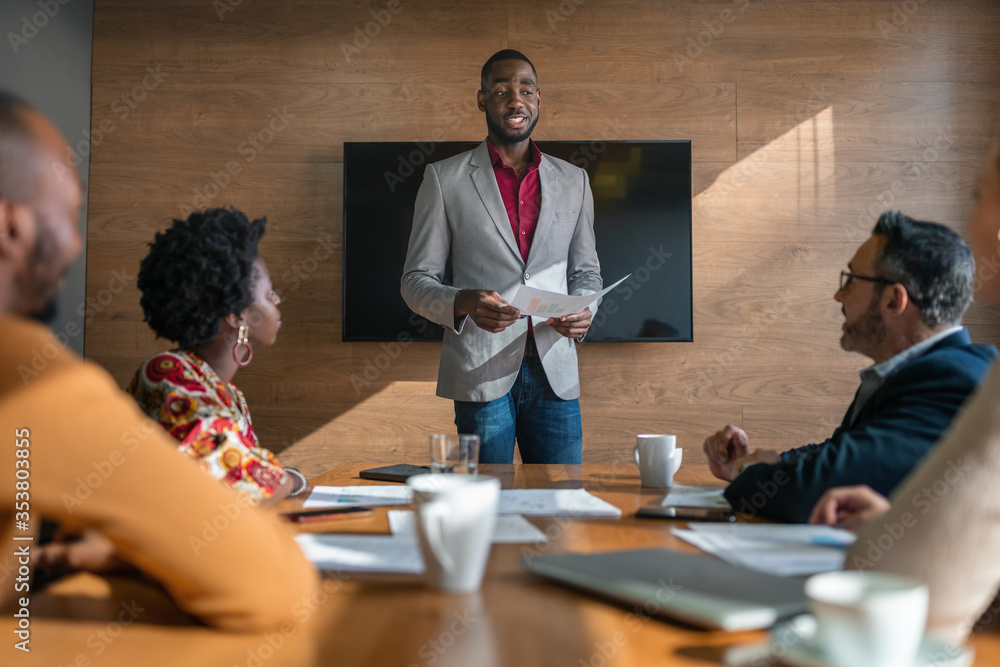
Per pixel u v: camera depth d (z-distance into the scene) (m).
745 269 3.10
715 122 3.12
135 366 3.06
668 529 0.95
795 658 0.47
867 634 0.44
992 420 0.53
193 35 3.14
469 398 2.24
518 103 2.38
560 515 1.06
